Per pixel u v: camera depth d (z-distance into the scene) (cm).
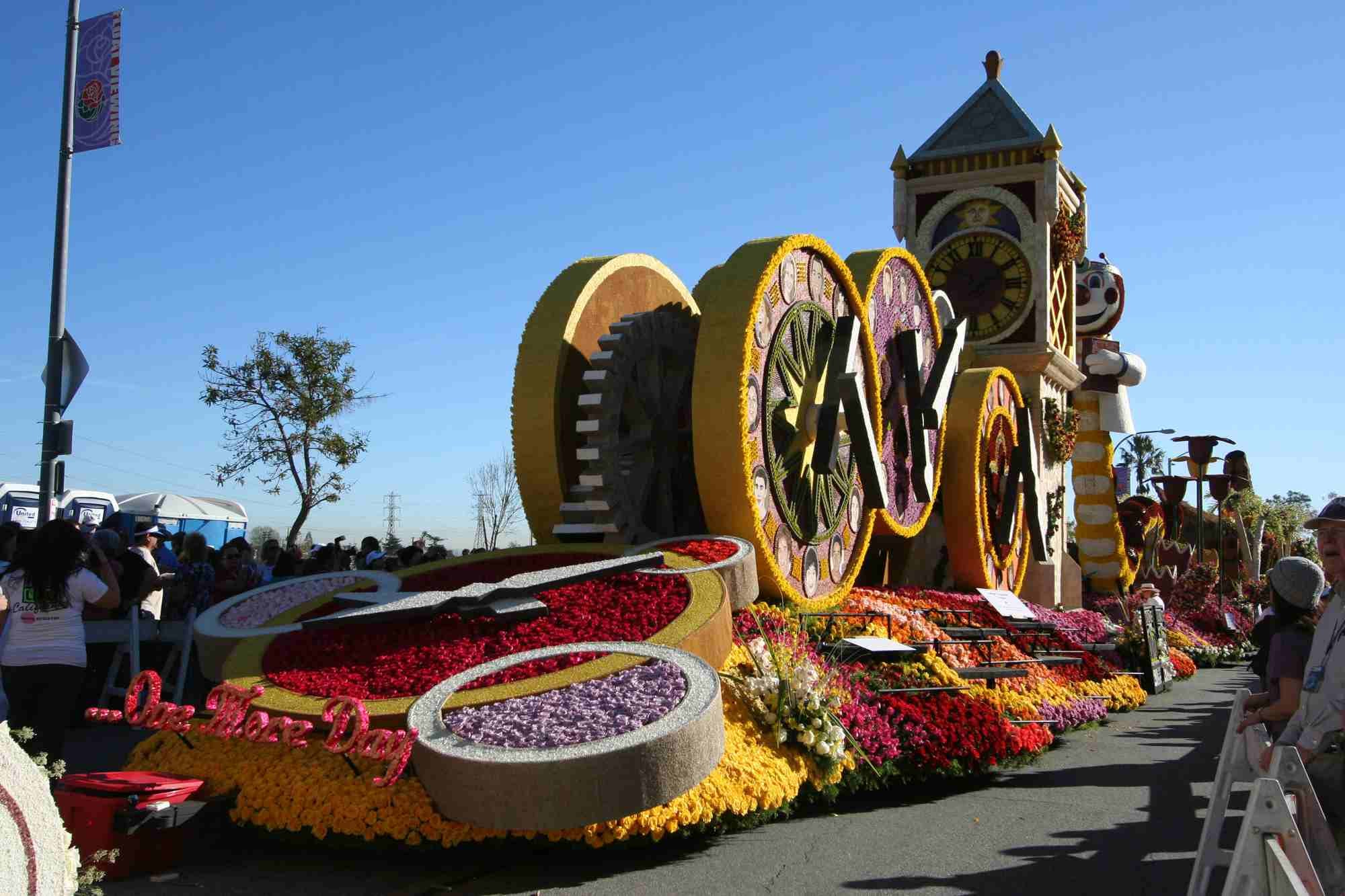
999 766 1088
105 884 670
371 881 690
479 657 879
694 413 1274
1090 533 3128
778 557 1340
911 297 1847
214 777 781
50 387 1301
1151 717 1652
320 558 1667
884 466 1705
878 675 1102
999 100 2689
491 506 4034
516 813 668
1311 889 444
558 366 1324
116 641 1216
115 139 1331
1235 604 3472
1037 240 2581
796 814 898
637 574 1063
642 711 734
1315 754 544
